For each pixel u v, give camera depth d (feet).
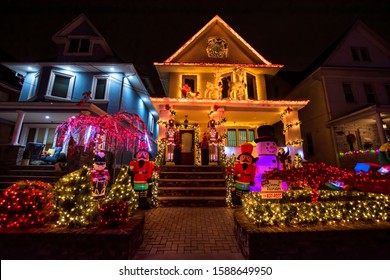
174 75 37.81
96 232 9.74
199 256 10.61
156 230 14.52
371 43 45.78
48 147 37.50
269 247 9.61
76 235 9.50
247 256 9.80
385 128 40.19
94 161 17.08
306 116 47.70
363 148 38.60
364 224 10.98
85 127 20.35
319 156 43.11
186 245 11.96
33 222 10.14
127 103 44.04
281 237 9.70
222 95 37.01
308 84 46.60
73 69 40.52
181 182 24.21
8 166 28.45
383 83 42.60
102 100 39.24
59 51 42.09
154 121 68.18
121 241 9.54
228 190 22.61
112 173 32.35
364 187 21.83
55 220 11.35
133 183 21.29
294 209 11.10
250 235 9.71
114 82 41.29
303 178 12.48
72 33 42.68
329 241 9.82
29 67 39.75
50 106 30.99
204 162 33.17
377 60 44.60
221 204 22.04
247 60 38.91
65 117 34.91
